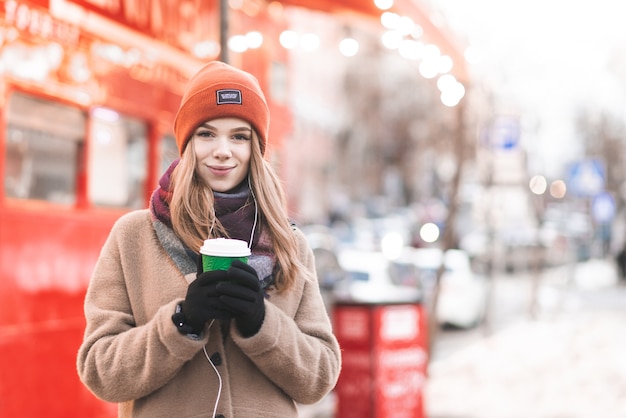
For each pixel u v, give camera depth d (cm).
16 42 470
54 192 515
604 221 2517
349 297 715
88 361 250
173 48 643
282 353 249
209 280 234
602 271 3164
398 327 709
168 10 635
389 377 700
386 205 4522
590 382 982
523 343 1331
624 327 1516
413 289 1510
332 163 4222
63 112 521
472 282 1567
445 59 805
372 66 4400
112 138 573
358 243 2323
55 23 500
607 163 4528
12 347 468
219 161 262
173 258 259
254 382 260
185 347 237
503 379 1009
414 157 4700
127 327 258
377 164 4712
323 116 4078
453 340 1415
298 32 920
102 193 563
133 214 271
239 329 246
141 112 599
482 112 1414
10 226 470
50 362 500
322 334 271
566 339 1365
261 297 240
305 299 277
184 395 253
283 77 914
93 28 538
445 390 941
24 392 475
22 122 483
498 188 1606
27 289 484
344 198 3997
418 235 2611
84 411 533
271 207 267
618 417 796
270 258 263
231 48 745
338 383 704
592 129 4503
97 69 546
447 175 4266
